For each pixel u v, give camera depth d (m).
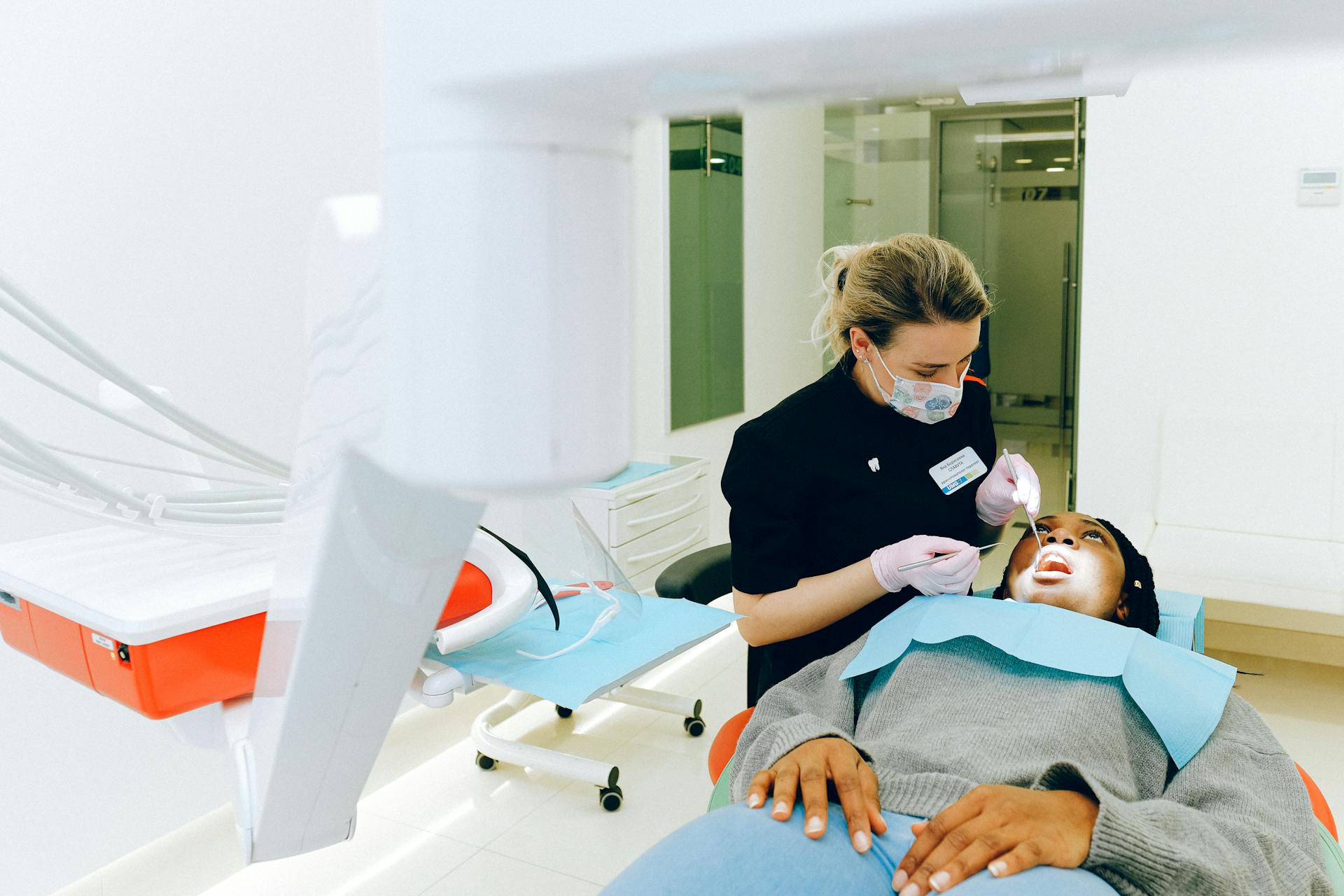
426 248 0.17
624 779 2.91
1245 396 3.77
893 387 1.77
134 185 2.28
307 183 2.70
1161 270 3.82
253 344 2.57
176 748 2.43
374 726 0.30
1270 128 3.58
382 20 0.17
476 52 0.16
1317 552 3.48
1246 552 3.50
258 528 0.83
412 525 0.24
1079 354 4.00
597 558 2.05
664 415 4.20
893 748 1.30
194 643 0.94
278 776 0.30
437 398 0.18
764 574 1.82
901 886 1.04
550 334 0.17
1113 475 4.01
